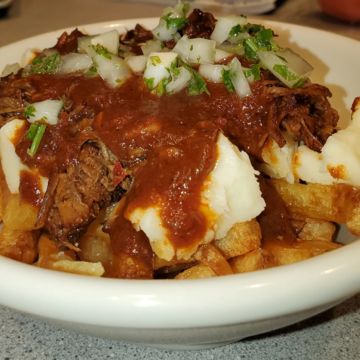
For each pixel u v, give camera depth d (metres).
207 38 0.31
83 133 0.25
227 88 0.25
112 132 0.24
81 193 0.25
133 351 0.25
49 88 0.27
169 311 0.18
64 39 0.32
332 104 0.35
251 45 0.28
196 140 0.23
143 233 0.24
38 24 0.68
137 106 0.25
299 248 0.25
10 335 0.26
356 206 0.26
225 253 0.24
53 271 0.19
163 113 0.24
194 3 0.69
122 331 0.19
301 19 0.67
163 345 0.23
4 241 0.25
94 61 0.27
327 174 0.26
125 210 0.24
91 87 0.26
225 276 0.19
